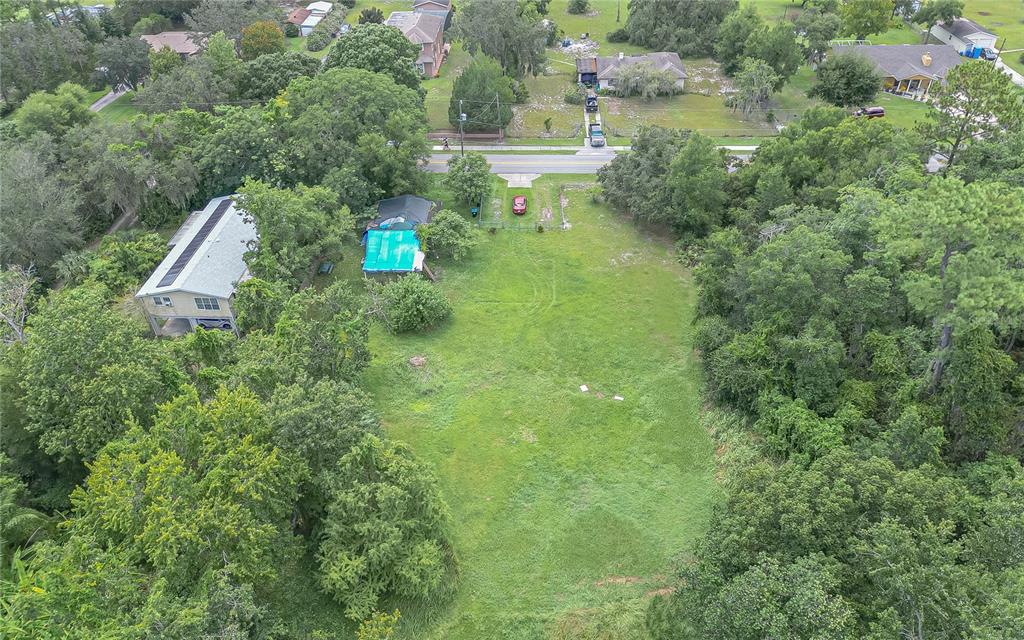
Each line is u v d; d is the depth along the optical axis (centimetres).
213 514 2567
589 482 3784
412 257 5462
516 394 4375
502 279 5497
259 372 3441
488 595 3216
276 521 2967
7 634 2341
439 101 8994
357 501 3017
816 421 3556
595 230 6134
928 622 2262
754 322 4256
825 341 3750
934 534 2456
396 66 7650
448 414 4222
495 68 7950
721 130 8106
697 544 3155
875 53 9488
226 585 2502
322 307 4338
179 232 5781
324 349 3925
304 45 11025
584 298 5262
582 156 7519
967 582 2300
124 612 2420
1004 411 3381
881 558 2392
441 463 3884
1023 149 5006
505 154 7575
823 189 5300
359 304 4550
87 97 9356
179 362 3800
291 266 4906
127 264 5225
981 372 3328
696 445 3991
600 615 3120
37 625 2352
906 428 3125
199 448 2911
